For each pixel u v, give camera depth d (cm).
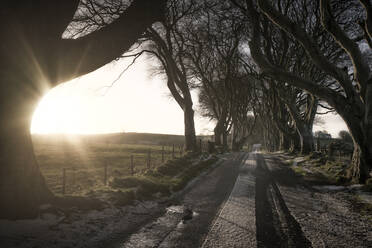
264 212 626
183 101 2323
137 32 609
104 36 579
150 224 539
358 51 987
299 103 3366
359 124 985
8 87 512
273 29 2372
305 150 2428
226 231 497
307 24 2142
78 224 508
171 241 447
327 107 2880
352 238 467
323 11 988
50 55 543
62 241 430
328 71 1043
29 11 498
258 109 4700
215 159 2048
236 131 4716
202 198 784
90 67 600
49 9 515
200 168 1468
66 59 556
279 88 2461
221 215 603
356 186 916
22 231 452
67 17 547
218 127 3366
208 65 3297
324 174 1266
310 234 484
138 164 1744
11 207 500
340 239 462
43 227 477
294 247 426
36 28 517
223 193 849
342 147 2472
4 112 513
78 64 576
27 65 523
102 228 502
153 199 764
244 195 814
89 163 1795
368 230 509
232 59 3108
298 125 2469
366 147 966
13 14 487
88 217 550
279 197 787
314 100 2366
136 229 506
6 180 504
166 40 2345
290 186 974
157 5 606
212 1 1972
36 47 523
